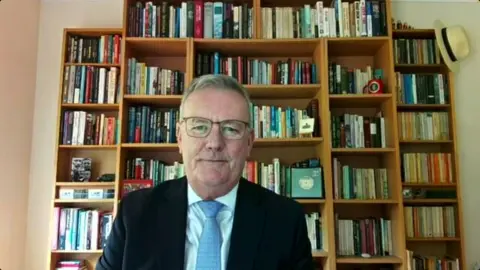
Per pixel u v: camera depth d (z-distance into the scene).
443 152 2.58
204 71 2.49
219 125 0.87
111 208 2.55
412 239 2.38
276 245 0.87
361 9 2.47
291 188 2.37
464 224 2.55
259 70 2.51
